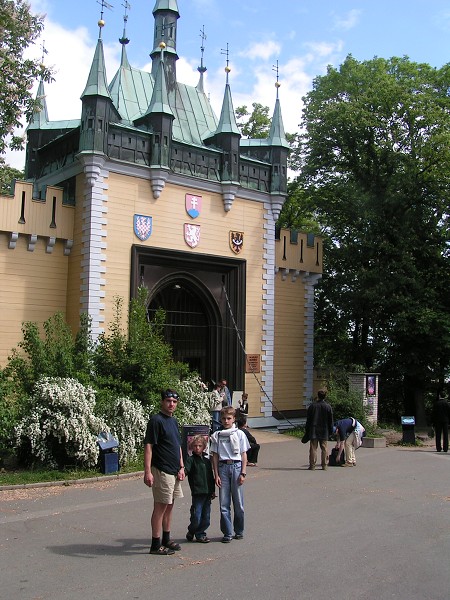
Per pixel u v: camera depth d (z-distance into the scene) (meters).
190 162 21.42
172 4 25.17
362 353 29.31
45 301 19.53
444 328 25.27
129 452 14.12
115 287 19.48
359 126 27.31
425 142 27.27
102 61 19.61
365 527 9.07
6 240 18.88
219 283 22.52
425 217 28.61
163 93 20.72
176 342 21.92
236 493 8.32
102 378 15.34
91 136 19.00
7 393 14.02
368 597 6.23
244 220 23.02
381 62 29.77
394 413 31.75
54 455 13.56
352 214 29.12
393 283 26.22
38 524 9.04
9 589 6.35
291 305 26.00
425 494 11.70
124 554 7.55
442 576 6.91
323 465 14.46
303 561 7.35
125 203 19.80
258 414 23.27
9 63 15.84
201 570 6.98
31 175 23.09
